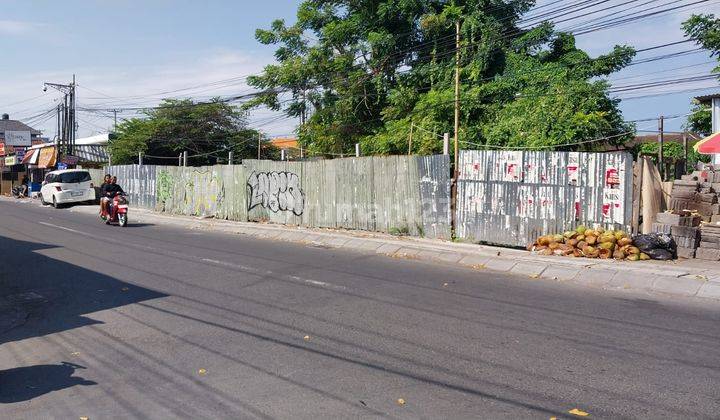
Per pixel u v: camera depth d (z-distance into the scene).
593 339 5.97
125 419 4.27
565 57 22.72
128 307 7.86
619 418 4.07
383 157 15.22
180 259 11.90
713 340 5.91
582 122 17.66
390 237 14.55
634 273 9.02
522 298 7.98
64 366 5.54
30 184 41.88
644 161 11.06
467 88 22.94
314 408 4.36
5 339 6.60
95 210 26.45
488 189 12.98
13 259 12.30
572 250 11.03
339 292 8.50
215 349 5.91
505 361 5.33
